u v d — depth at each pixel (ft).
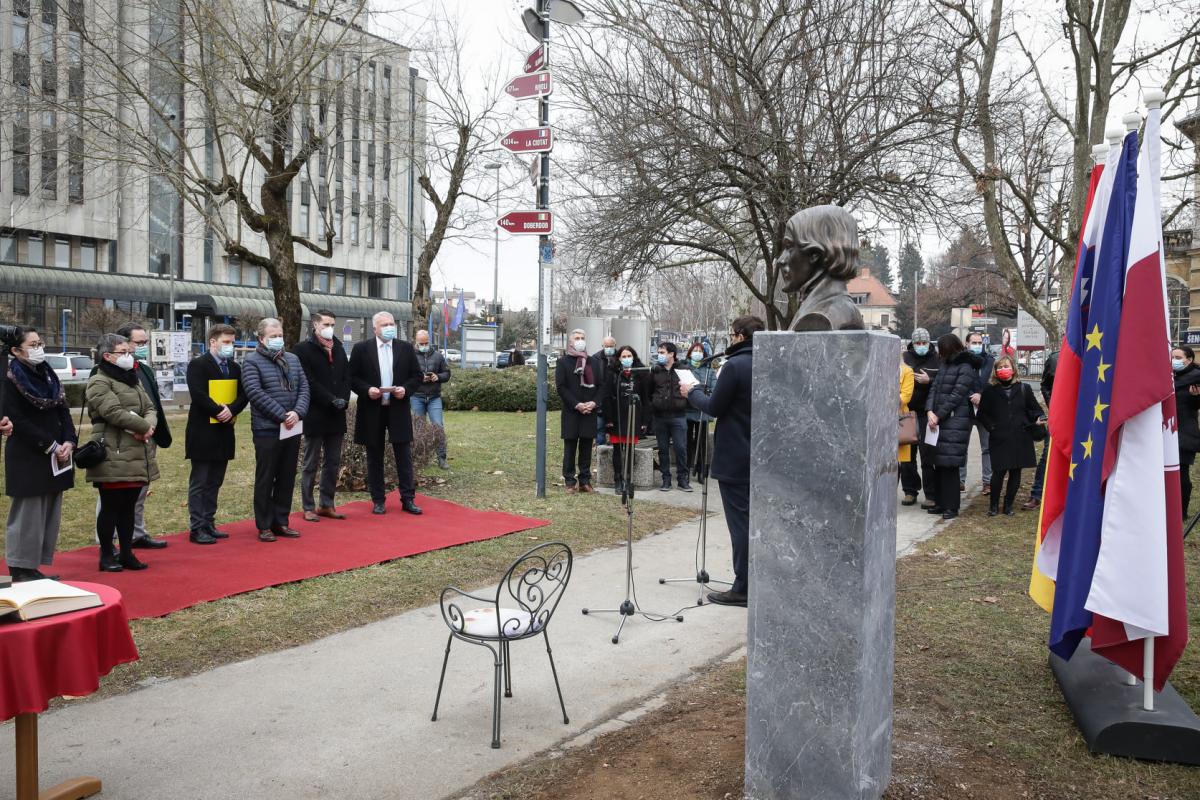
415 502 30.01
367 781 11.02
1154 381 11.43
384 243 169.27
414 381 28.32
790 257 11.00
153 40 38.01
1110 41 35.09
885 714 10.30
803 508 9.62
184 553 22.21
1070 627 12.12
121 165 41.63
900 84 32.89
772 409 9.81
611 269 38.68
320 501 27.17
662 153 33.37
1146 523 11.50
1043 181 51.01
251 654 15.64
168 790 10.76
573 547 24.36
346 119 48.26
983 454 33.78
